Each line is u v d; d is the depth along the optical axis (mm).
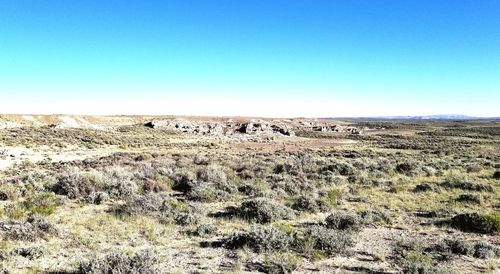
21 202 18578
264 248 12523
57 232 13641
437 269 10812
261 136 112500
